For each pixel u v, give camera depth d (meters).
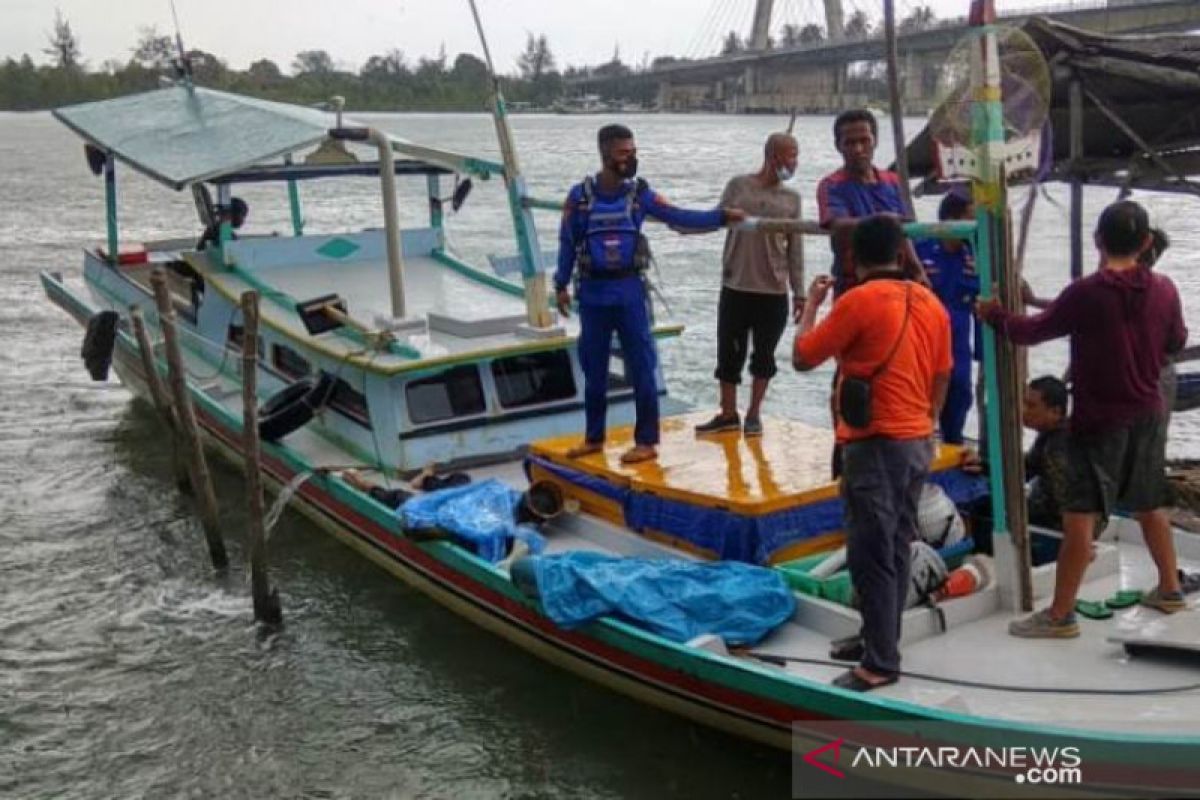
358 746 7.53
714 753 7.13
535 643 7.97
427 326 10.20
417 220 31.88
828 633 6.82
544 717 7.69
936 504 7.34
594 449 8.50
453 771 7.23
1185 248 24.86
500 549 8.19
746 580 6.99
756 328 8.46
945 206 8.23
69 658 8.70
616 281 7.98
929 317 5.95
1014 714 5.82
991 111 6.29
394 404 9.49
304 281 11.91
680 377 16.09
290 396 10.26
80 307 14.80
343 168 12.50
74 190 43.47
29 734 7.73
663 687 7.01
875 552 5.98
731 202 8.14
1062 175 11.27
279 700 8.09
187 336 12.95
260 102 13.07
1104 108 10.23
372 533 9.41
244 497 11.68
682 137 89.56
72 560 10.44
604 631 7.10
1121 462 6.32
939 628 6.62
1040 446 7.41
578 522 8.38
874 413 5.87
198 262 12.22
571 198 8.01
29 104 109.69
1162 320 6.20
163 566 10.28
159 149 11.77
